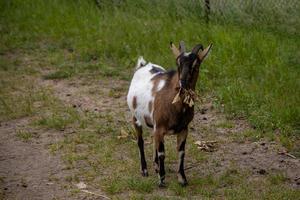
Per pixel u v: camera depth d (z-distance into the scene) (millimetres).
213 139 9617
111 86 12289
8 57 14398
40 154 9227
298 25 13984
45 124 10383
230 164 8695
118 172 8484
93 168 8602
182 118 7512
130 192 7863
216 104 10773
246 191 7789
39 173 8570
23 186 8164
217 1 14930
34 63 13914
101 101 11492
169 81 7621
